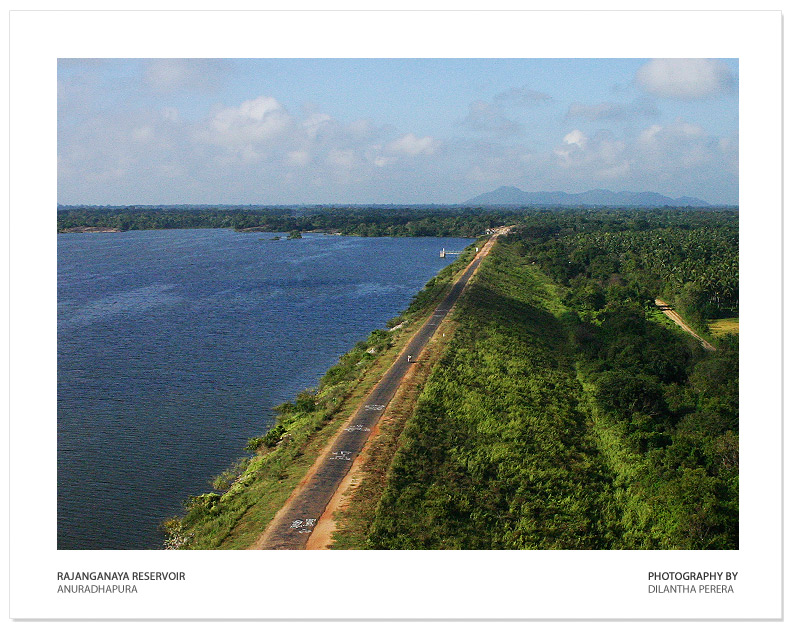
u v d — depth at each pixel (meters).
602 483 40.44
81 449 47.66
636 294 101.81
